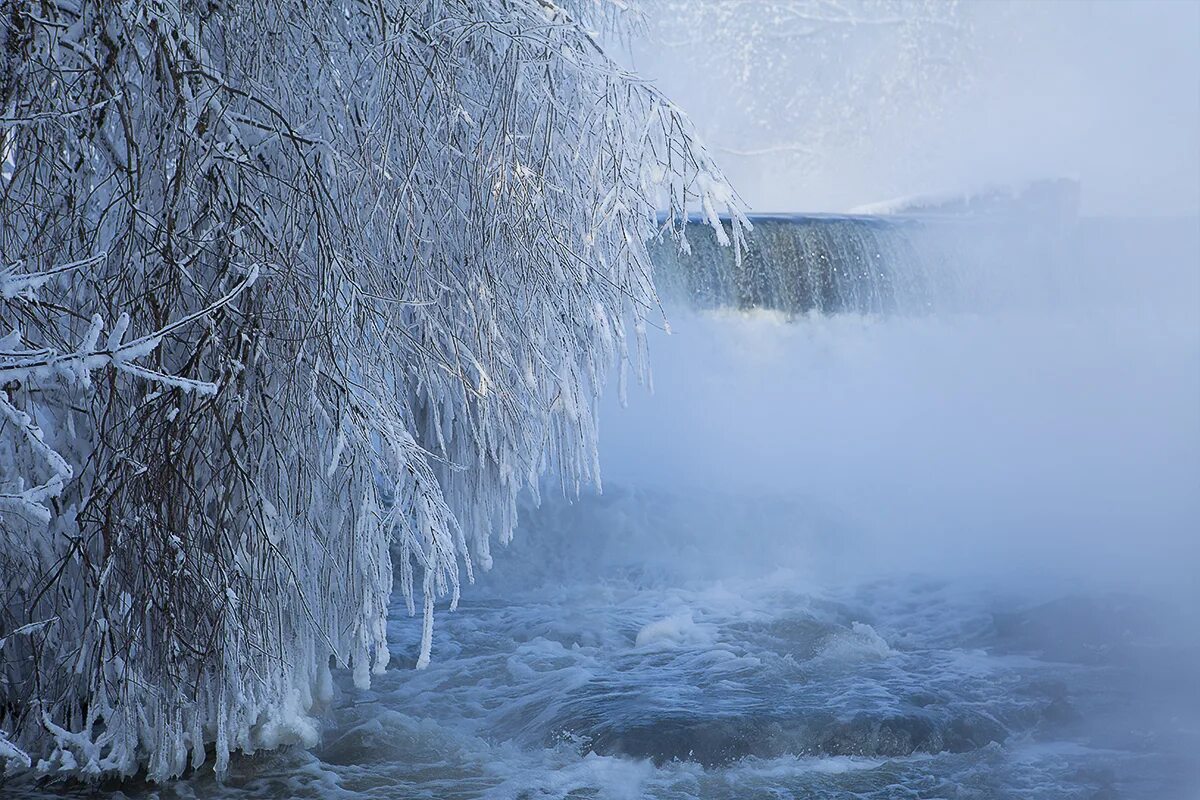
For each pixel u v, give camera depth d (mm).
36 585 5449
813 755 6828
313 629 6066
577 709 7277
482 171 5906
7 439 5449
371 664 8203
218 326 5160
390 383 5742
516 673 8156
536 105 6047
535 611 9766
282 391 5574
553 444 6605
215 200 5223
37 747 5902
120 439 5137
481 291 5977
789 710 7223
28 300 4738
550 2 6133
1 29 4992
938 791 6395
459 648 8758
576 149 6113
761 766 6680
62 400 5484
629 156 6184
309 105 5656
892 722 7043
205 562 5375
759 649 8703
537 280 6105
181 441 5125
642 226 6332
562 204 6184
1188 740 7160
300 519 5789
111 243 5160
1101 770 6672
